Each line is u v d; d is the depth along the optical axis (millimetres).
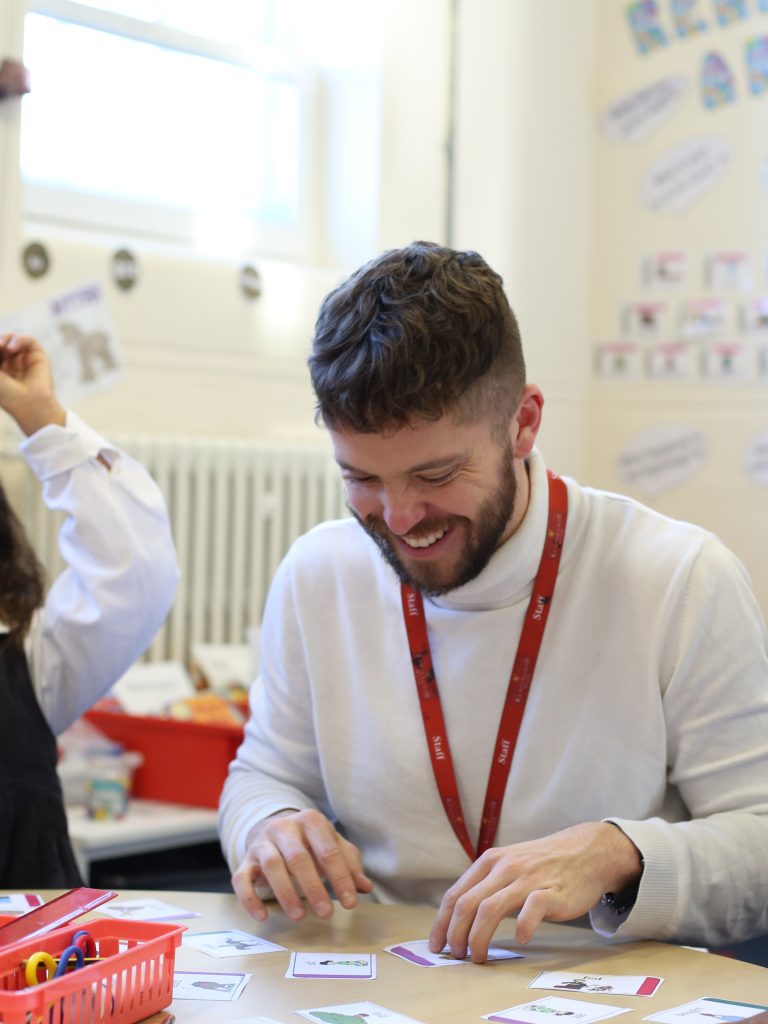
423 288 1200
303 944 1248
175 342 3342
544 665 1433
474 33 3699
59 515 3018
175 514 3246
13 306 3043
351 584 1532
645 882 1229
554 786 1422
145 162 3469
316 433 3611
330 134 3768
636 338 3697
